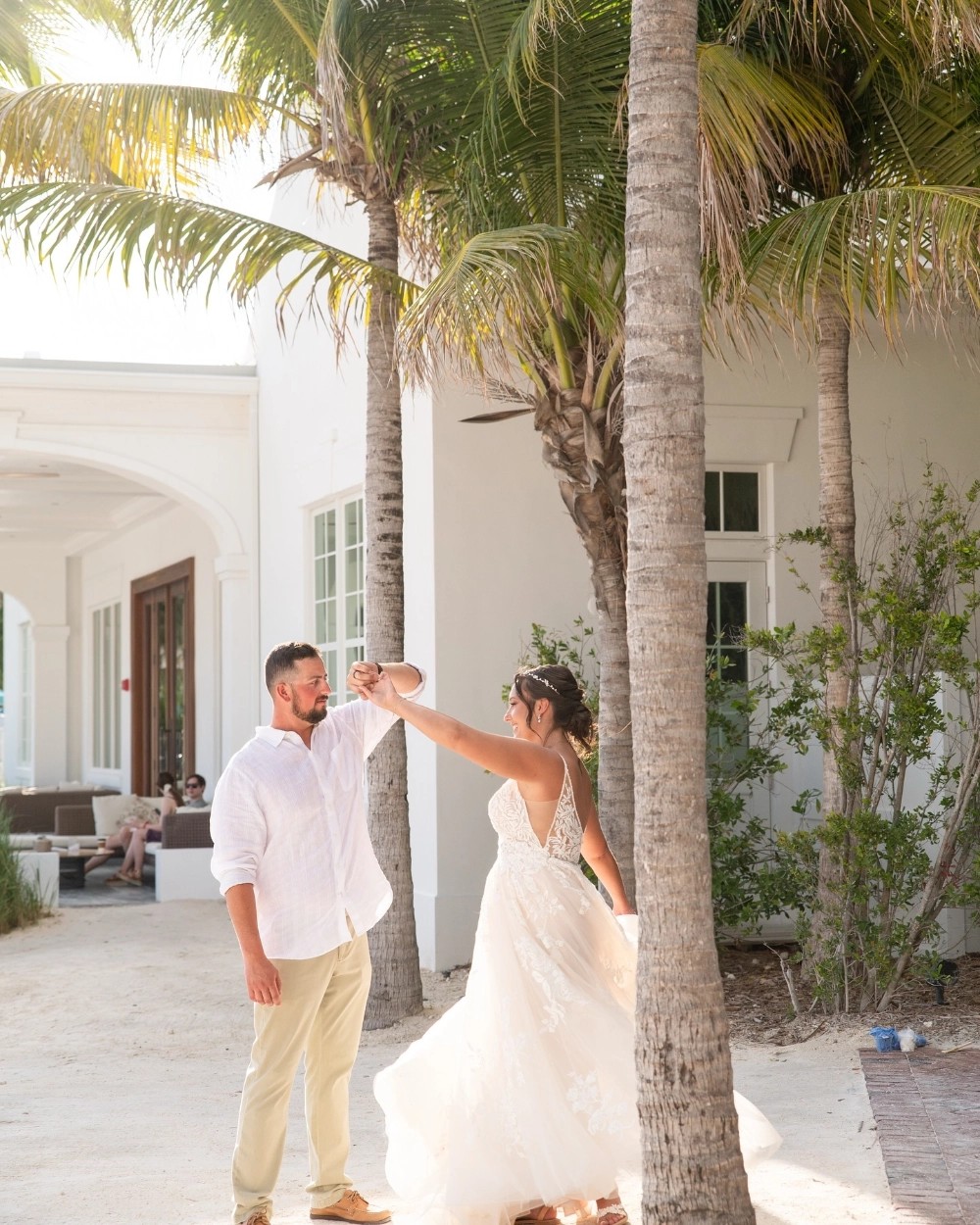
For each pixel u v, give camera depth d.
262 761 4.14
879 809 8.54
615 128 6.68
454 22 6.78
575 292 6.69
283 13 7.18
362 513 11.60
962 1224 4.00
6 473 16.88
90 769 24.06
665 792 3.56
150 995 8.93
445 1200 3.88
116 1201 4.43
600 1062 3.91
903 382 10.09
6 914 11.80
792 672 7.69
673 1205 3.47
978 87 6.96
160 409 14.38
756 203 6.11
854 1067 6.08
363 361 11.31
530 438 9.71
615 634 7.50
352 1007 4.27
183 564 17.97
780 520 9.89
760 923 9.21
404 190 7.95
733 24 6.63
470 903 9.38
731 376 9.84
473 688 9.49
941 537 7.50
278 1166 4.12
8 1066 7.14
